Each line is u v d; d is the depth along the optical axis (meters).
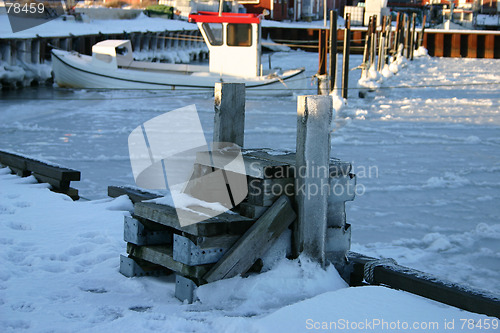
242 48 21.84
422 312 3.56
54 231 5.80
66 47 27.42
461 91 23.56
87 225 6.03
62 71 23.22
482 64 36.94
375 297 3.74
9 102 19.69
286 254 4.32
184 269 4.14
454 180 10.24
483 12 61.41
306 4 55.84
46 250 5.19
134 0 42.84
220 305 3.96
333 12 18.16
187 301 4.10
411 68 33.84
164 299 4.19
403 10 57.16
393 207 8.68
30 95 21.59
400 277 4.19
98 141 13.55
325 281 4.22
